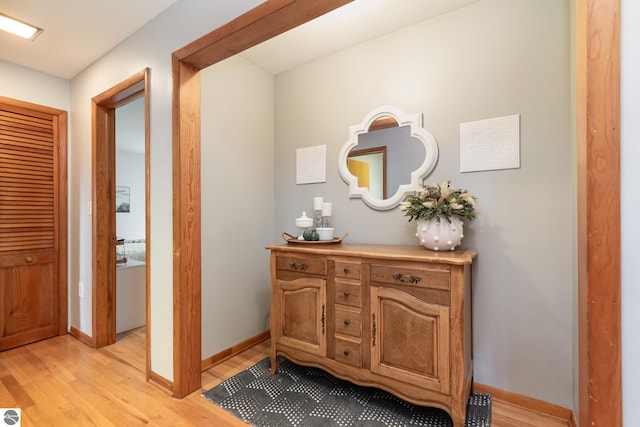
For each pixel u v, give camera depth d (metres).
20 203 2.52
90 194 2.58
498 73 1.77
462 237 1.74
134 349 2.47
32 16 1.90
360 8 1.89
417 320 1.51
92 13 1.88
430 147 1.95
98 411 1.66
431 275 1.48
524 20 1.70
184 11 1.74
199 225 1.89
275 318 2.04
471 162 1.84
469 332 1.69
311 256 1.87
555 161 1.62
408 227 2.06
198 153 1.88
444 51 1.94
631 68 0.75
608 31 0.76
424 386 1.50
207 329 2.19
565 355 1.60
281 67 2.65
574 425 1.49
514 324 1.73
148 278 1.98
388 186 2.13
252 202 2.57
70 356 2.34
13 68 2.48
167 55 1.85
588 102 0.78
